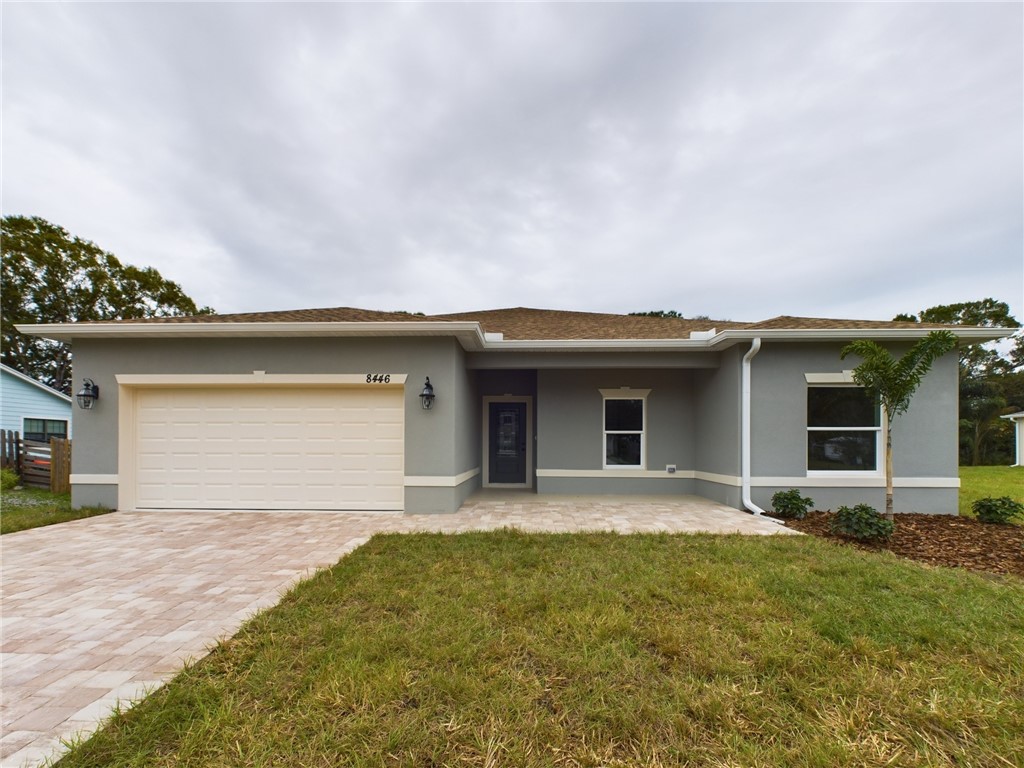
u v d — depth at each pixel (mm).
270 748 2205
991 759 2195
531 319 13617
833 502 8383
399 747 2227
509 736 2307
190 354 8305
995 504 7312
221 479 8430
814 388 8633
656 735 2342
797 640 3293
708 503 9211
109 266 27172
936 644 3264
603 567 4961
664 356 9391
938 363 8297
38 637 3477
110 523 7395
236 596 4289
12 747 2256
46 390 17781
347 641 3230
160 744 2264
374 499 8344
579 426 10438
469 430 9906
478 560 5254
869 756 2191
